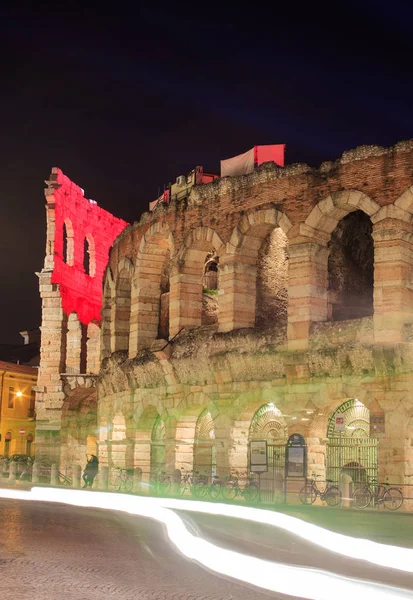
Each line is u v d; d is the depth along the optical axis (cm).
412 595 1284
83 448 6309
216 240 4047
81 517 2661
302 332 3556
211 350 3928
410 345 3206
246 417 3859
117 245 5112
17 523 2381
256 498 3547
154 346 4394
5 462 5922
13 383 8456
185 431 4228
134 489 4362
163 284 4950
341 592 1320
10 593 1306
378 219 3375
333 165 3562
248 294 3938
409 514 2945
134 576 1493
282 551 1816
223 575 1506
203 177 4706
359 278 3978
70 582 1417
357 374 3372
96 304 6944
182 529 2234
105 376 5041
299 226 3641
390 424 3250
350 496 3247
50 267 6181
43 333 6231
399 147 3366
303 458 3497
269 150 4403
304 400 3528
